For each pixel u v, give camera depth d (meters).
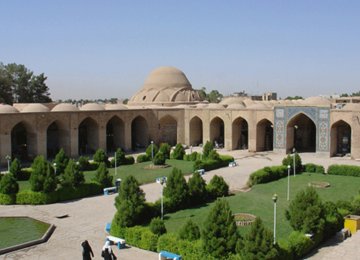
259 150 34.75
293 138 33.88
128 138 35.97
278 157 31.17
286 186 21.12
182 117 38.66
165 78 45.22
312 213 12.40
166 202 16.05
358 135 28.95
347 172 23.80
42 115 29.81
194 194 17.45
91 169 26.06
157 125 38.12
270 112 33.25
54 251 12.53
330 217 13.55
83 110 32.84
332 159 29.56
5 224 15.37
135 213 13.69
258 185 21.48
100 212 16.84
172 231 13.78
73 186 19.33
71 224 15.27
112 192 20.34
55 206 17.91
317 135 30.91
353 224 13.75
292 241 11.50
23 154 31.64
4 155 27.80
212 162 26.25
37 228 14.82
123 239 13.03
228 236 10.88
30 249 12.71
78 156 32.19
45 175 18.45
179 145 30.92
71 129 31.64
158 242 12.09
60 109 32.91
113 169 26.61
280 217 15.32
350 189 20.22
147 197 18.75
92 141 34.44
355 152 29.20
